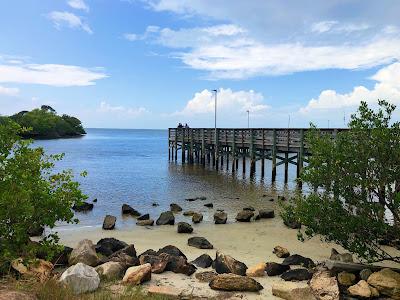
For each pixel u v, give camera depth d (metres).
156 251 11.52
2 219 6.55
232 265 9.32
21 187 6.70
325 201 8.76
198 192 24.42
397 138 8.12
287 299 7.69
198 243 12.45
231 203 20.66
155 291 7.71
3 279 7.40
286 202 20.45
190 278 8.89
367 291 7.71
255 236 13.80
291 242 12.91
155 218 17.39
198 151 43.62
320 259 10.98
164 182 28.98
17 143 7.32
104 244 11.40
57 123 126.69
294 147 23.50
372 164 8.26
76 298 6.80
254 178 29.38
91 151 69.19
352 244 8.48
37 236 13.20
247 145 30.33
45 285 6.78
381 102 8.67
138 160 50.72
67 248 10.11
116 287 7.93
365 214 8.30
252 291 8.08
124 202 21.22
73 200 7.38
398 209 8.09
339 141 8.87
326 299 7.59
